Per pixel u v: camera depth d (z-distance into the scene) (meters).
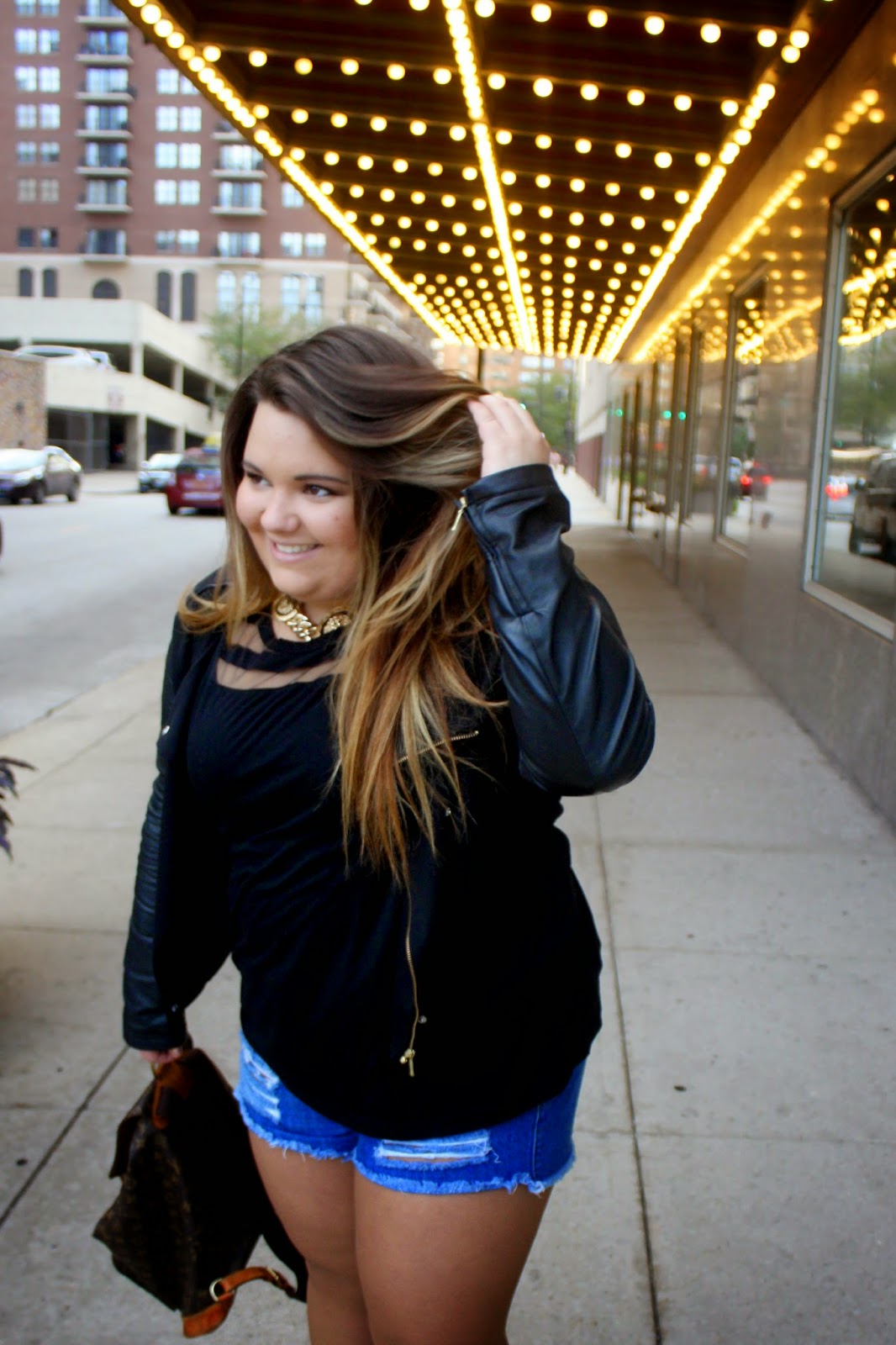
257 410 1.42
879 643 5.23
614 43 7.20
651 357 17.33
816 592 6.53
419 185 10.80
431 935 1.37
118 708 7.29
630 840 4.77
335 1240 1.60
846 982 3.56
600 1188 2.61
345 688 1.36
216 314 76.06
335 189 11.77
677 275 13.45
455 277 15.77
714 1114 2.89
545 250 13.29
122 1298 2.30
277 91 8.38
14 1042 3.21
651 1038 3.23
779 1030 3.28
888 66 5.53
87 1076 3.05
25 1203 2.56
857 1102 2.93
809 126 7.11
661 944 3.81
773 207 8.16
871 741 5.30
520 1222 1.46
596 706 1.27
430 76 8.12
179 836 1.61
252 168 87.50
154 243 89.19
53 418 54.28
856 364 6.17
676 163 9.48
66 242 89.31
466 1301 1.44
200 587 1.66
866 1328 2.22
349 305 88.94
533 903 1.46
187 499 24.83
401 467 1.36
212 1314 1.79
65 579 13.96
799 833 4.87
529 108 8.46
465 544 1.39
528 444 1.34
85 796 5.41
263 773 1.43
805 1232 2.47
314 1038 1.45
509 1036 1.43
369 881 1.41
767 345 8.23
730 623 9.28
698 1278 2.35
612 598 11.97
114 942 3.84
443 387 1.38
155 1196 1.75
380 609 1.37
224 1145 1.78
